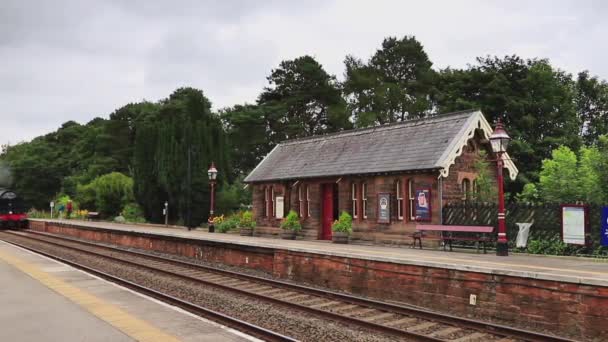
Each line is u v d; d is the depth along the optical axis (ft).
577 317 31.96
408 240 69.87
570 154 91.97
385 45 197.26
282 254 56.29
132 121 242.17
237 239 79.41
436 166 65.36
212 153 131.75
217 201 128.67
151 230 105.19
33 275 49.14
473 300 37.55
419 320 35.94
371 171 74.38
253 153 196.54
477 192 72.13
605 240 52.21
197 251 74.02
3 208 144.05
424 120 77.20
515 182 122.11
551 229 57.06
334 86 202.69
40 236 120.26
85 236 115.75
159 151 134.10
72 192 218.18
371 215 75.41
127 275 56.70
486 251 59.36
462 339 31.09
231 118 197.47
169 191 128.98
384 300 44.04
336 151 87.30
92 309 33.55
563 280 32.55
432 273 40.42
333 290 48.52
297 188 89.10
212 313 34.73
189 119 132.77
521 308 34.78
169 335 27.27
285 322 34.96
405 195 71.05
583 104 171.73
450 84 139.13
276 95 205.26
